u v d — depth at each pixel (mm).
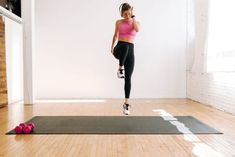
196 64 5828
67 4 6469
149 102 5723
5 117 3875
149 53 6520
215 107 4812
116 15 6484
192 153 2188
